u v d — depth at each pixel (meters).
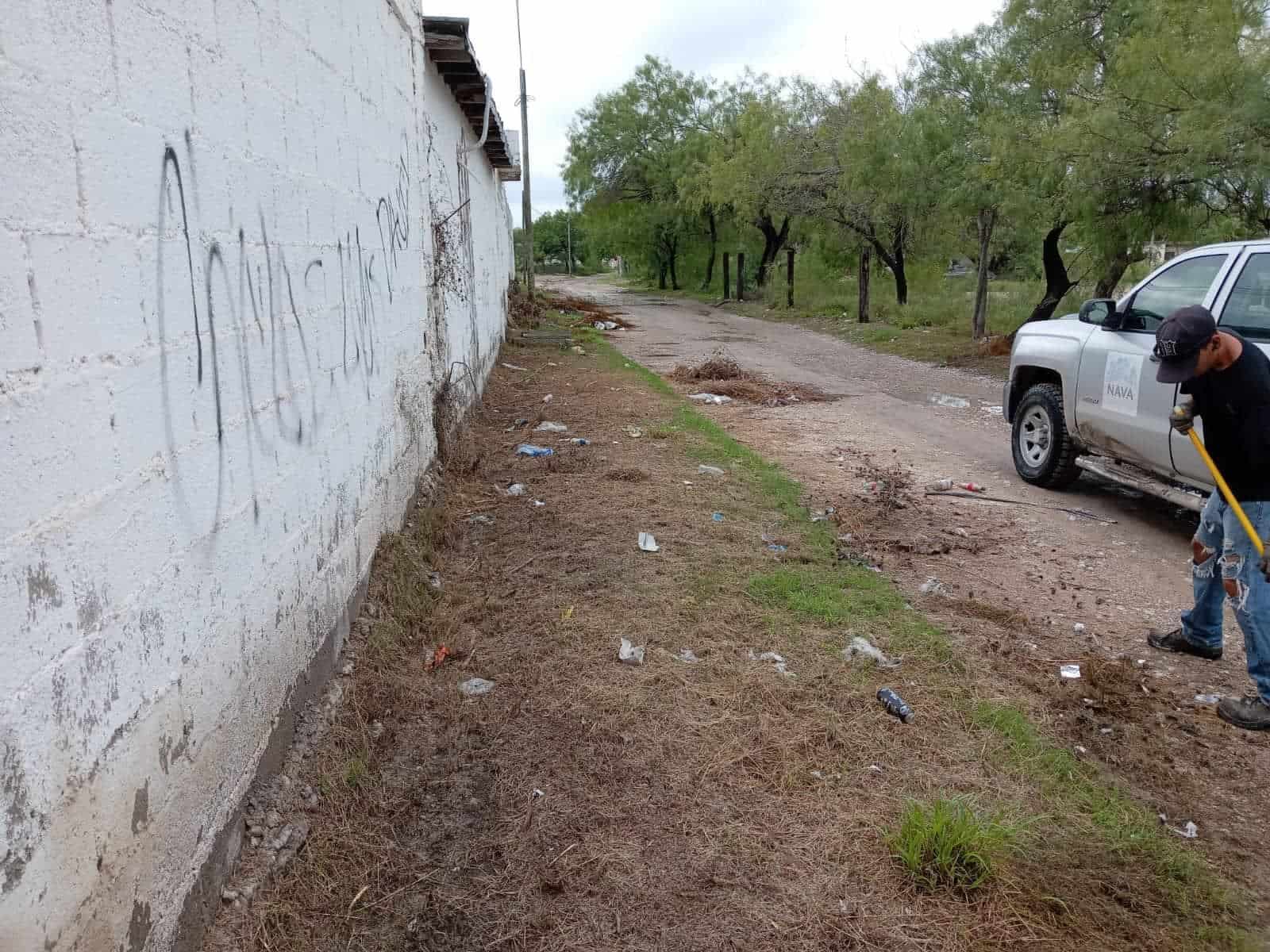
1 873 1.52
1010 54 17.11
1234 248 5.81
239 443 2.81
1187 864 2.97
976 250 23.52
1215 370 3.89
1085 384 6.94
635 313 31.66
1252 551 3.89
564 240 97.44
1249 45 11.64
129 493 2.05
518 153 17.56
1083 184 13.29
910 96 21.42
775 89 31.55
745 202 30.33
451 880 2.84
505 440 8.96
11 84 1.60
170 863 2.24
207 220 2.59
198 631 2.45
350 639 4.14
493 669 4.20
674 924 2.67
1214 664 4.54
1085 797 3.31
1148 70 12.39
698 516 6.44
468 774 3.39
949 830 2.93
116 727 1.96
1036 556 6.07
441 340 7.56
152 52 2.22
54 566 1.72
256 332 3.00
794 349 19.66
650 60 42.97
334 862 2.88
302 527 3.48
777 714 3.80
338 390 4.07
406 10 6.12
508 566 5.47
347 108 4.36
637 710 3.80
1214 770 3.59
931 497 7.45
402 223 5.81
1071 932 2.68
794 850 2.98
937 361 17.17
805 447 9.36
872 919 2.70
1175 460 6.04
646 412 10.52
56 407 1.74
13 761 1.57
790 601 4.93
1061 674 4.32
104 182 1.96
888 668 4.23
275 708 3.13
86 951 1.81
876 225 23.77
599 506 6.62
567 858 2.93
